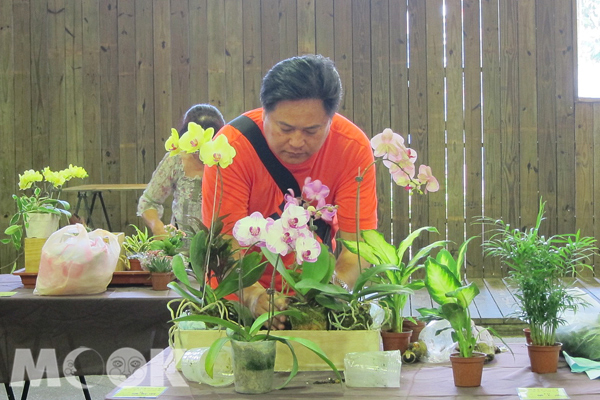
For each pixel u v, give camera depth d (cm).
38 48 570
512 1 563
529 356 166
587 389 148
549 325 165
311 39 567
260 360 149
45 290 285
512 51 565
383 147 175
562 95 566
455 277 159
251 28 568
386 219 564
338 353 168
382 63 566
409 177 176
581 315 181
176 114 570
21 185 340
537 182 567
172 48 568
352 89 568
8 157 570
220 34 568
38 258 318
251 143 200
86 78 570
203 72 568
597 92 578
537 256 167
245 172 201
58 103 570
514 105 567
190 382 158
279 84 177
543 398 142
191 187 373
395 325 182
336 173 208
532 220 566
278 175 202
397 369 154
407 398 144
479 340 181
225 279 175
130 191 570
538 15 564
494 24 565
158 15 568
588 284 522
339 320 171
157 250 306
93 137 571
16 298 280
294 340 154
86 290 288
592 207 568
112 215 571
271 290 154
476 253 563
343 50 567
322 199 167
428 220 565
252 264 177
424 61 566
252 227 148
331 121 193
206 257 171
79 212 568
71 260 282
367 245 187
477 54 565
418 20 564
